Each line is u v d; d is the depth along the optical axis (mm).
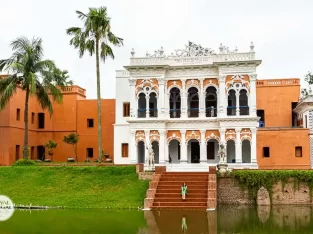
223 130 41781
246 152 43812
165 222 23766
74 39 40094
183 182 32719
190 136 43188
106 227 21984
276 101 50156
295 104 50062
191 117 44219
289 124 49781
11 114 47562
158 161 44750
